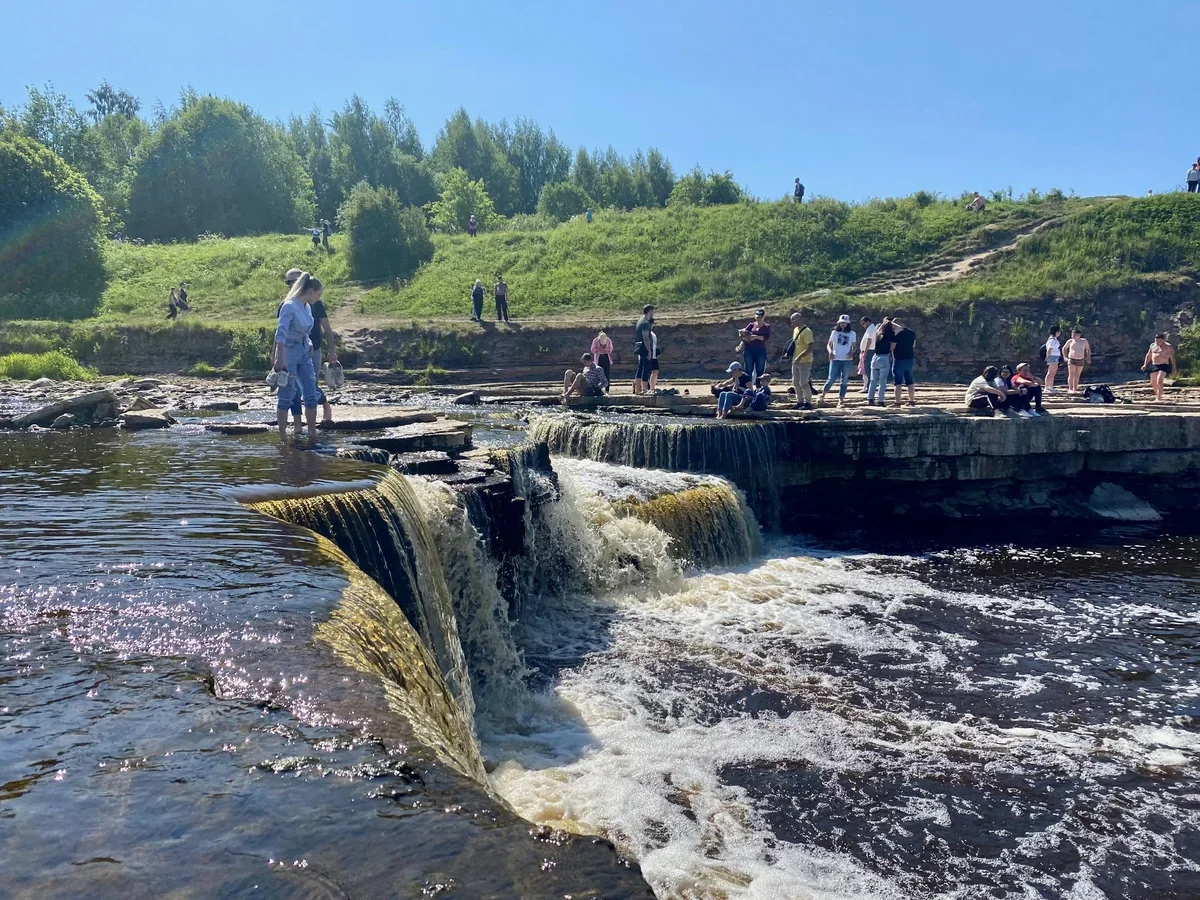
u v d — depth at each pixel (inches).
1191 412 721.6
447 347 1151.0
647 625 424.5
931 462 671.1
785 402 774.5
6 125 1934.1
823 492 680.4
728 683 357.1
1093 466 706.2
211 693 138.2
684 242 1489.9
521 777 276.5
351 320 1270.9
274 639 160.7
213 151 2198.6
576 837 102.7
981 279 1282.0
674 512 512.7
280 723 128.7
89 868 94.1
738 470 625.0
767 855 240.2
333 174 2861.7
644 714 327.0
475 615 365.4
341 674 147.3
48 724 126.1
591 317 1248.8
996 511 700.7
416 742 125.8
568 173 3479.3
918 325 1168.8
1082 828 258.4
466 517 369.1
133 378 1015.0
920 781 282.8
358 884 92.4
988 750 304.8
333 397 857.5
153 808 105.6
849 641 409.7
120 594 181.9
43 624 164.4
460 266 1493.6
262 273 1558.8
